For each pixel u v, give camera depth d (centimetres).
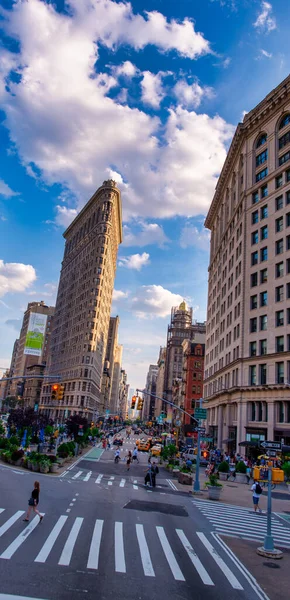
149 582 1058
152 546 1381
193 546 1445
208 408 7425
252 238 5538
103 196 13550
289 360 4428
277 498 2881
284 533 1809
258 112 5744
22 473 2942
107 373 18925
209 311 8350
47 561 1117
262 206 5406
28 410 6644
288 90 5200
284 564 1345
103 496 2286
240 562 1327
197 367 10144
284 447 3684
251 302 5300
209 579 1137
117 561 1188
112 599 928
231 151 6662
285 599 1050
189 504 2316
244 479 3647
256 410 4850
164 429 13750
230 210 6838
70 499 2086
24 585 941
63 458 3872
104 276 12988
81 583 995
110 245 13738
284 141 5303
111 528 1555
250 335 5188
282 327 4634
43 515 1645
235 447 5225
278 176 5206
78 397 11475
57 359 14275
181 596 994
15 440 4394
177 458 5059
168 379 16125
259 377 4869
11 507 1744
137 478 3356
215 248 8056
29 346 7519
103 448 6228
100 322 12838
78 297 13538
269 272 5025
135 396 5272
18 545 1225
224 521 1944
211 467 3941
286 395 4362
